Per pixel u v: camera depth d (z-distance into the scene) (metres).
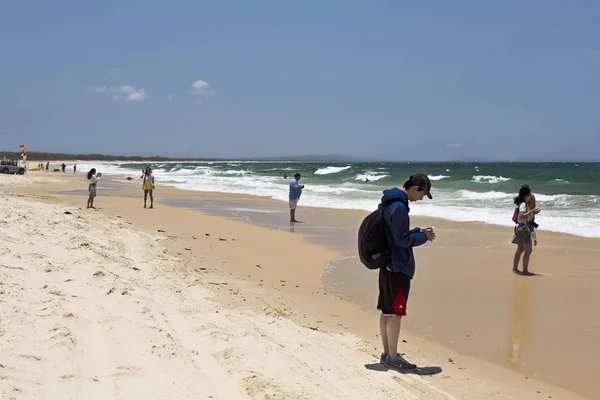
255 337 5.35
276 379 4.28
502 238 14.30
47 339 4.52
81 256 8.06
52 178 50.50
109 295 6.15
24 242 8.52
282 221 18.02
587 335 6.44
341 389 4.36
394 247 5.15
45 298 5.64
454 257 11.59
